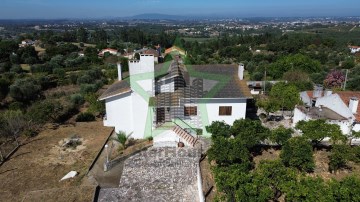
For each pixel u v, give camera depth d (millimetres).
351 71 60156
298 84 40438
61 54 102000
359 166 19422
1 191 17047
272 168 13977
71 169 19609
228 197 13172
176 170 19359
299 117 27969
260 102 30281
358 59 82312
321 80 53938
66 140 24375
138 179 18359
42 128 27562
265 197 12305
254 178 13336
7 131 24875
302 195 12180
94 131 26500
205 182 17469
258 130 20172
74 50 114625
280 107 31375
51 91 52000
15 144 23750
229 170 14773
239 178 13148
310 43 117125
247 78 66562
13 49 93625
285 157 17875
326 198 11742
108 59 91438
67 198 16125
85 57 93438
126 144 23672
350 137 22500
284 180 13516
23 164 20312
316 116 25672
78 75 62031
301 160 17578
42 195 16391
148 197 16562
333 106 27438
